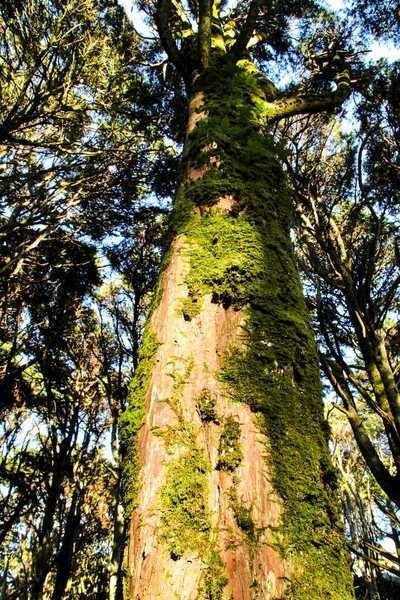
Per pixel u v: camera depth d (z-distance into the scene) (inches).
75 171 244.8
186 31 229.3
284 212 100.0
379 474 148.5
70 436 310.5
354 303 178.4
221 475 61.7
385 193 250.1
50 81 185.5
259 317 76.8
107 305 370.3
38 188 231.5
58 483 290.5
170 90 312.8
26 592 278.4
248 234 87.8
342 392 172.4
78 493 329.7
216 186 96.7
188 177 107.3
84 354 362.6
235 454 62.4
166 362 74.8
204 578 52.7
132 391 77.2
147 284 332.8
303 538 57.7
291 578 53.8
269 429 65.9
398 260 195.8
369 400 162.7
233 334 75.4
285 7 296.8
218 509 58.7
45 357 307.3
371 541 286.0
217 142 107.5
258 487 60.2
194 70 152.5
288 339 75.4
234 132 111.7
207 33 149.3
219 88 131.6
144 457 65.4
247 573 53.2
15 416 288.0
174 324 79.4
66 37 209.5
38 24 188.7
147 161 268.5
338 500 66.0
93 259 313.4
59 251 283.4
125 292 358.0
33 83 189.8
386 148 253.1
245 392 68.7
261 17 302.2
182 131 303.7
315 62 283.6
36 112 188.4
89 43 217.3
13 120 175.8
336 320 246.1
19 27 186.7
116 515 314.3
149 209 292.2
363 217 247.3
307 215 230.7
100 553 502.3
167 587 52.3
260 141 110.2
